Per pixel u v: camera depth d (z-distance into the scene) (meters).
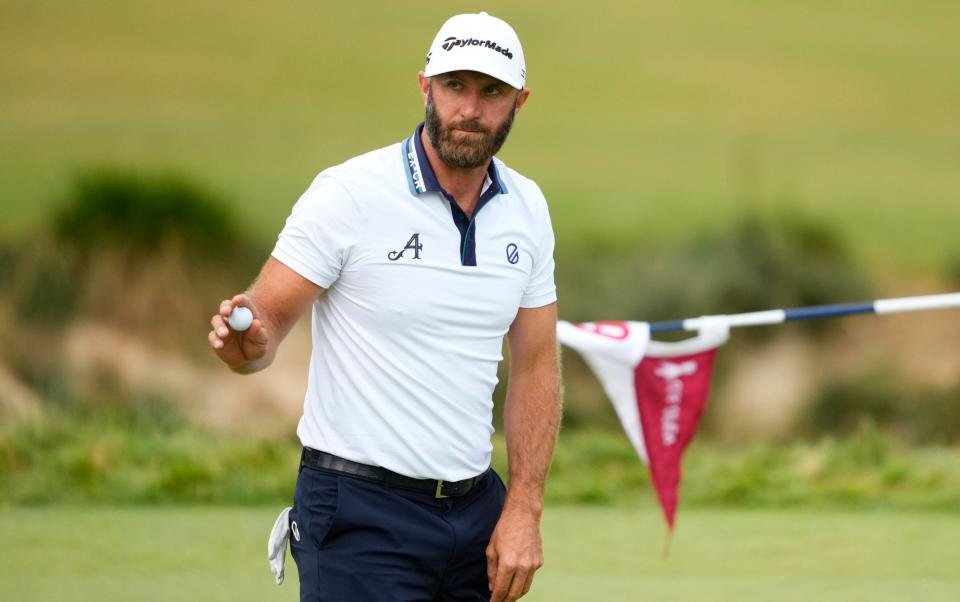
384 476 10.45
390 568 10.52
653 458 16.62
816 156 46.41
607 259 41.41
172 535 19.03
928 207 44.22
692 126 48.22
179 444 24.02
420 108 47.03
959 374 39.56
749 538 19.17
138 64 46.72
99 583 16.33
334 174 10.47
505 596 10.92
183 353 37.53
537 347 11.38
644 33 52.69
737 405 38.78
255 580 16.69
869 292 41.31
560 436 24.25
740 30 53.09
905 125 48.59
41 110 43.75
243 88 46.50
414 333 10.35
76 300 37.66
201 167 41.53
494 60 10.06
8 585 16.17
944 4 55.28
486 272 10.53
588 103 48.97
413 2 52.69
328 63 48.44
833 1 55.72
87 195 39.25
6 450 23.02
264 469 22.95
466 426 10.63
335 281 10.47
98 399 35.09
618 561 17.81
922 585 16.50
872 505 21.64
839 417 38.78
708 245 41.84
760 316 16.45
